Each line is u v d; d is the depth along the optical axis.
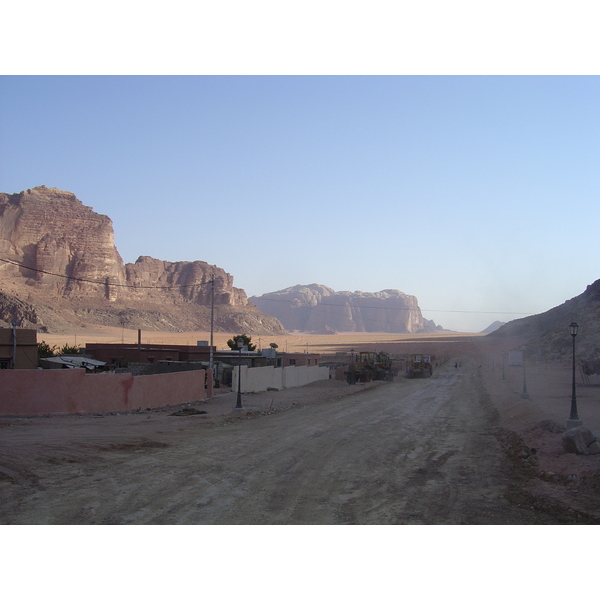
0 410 23.44
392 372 64.50
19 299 179.50
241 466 14.03
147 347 56.03
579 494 11.33
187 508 10.17
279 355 57.66
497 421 24.17
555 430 18.45
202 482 12.18
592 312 81.19
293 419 25.25
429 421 24.66
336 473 13.45
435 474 13.50
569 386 40.66
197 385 32.47
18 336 32.75
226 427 22.12
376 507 10.52
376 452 16.47
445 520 9.76
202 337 197.25
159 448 16.38
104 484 11.80
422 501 10.98
